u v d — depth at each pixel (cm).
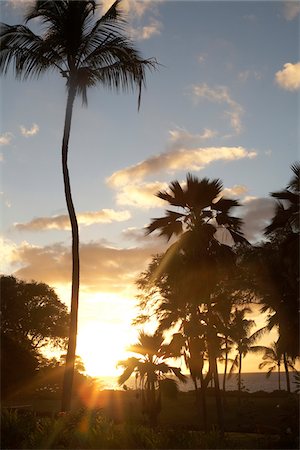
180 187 2878
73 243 2047
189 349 3103
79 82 2147
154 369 3256
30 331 6556
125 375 3281
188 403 4931
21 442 1488
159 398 3281
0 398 4384
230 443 1620
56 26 2127
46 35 2144
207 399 5334
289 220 2820
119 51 2125
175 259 2920
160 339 3309
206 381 3094
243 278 3366
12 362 4597
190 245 2845
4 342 4647
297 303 3406
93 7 2136
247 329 5028
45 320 6531
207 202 2881
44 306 6544
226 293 3331
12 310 6297
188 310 3234
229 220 2886
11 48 2123
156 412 3247
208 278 2914
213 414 4462
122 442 1484
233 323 4122
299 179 2744
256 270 3375
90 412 1627
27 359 4784
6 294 6253
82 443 1479
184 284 2962
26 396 4825
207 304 3100
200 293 2997
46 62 2148
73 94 2152
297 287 3334
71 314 2003
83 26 2141
